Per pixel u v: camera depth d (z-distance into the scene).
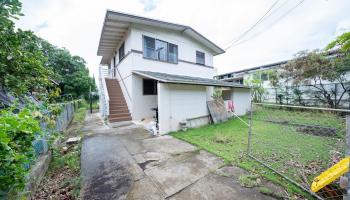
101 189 2.50
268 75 14.03
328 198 2.19
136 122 7.82
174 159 3.63
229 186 2.52
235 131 6.04
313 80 10.76
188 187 2.53
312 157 3.54
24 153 1.53
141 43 8.18
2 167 1.20
